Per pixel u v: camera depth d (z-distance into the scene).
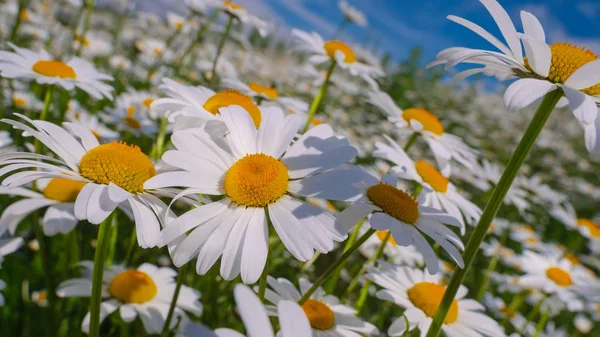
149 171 0.12
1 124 0.27
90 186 0.11
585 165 0.85
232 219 0.11
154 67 0.47
